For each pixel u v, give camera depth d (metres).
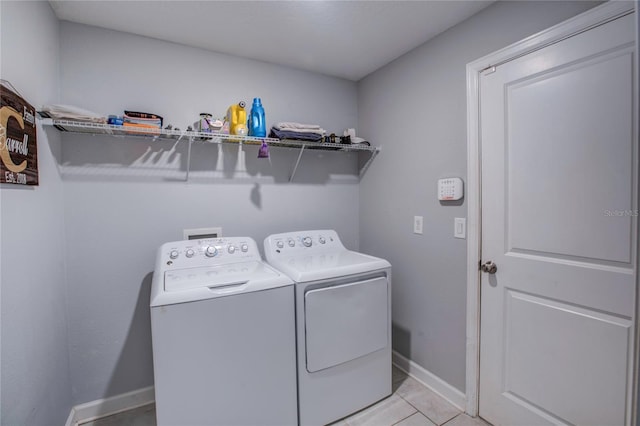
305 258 1.91
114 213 1.76
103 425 1.66
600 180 1.17
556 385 1.33
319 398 1.57
